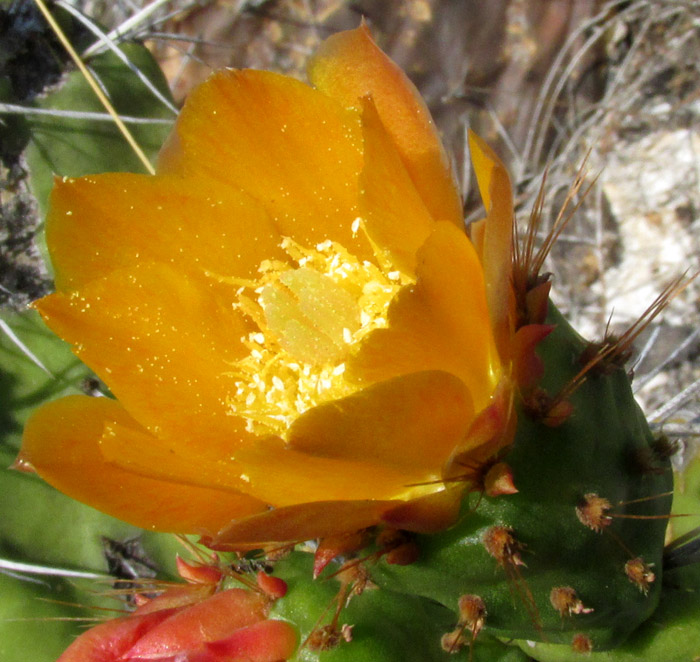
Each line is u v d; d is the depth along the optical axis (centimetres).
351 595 15
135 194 15
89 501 14
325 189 16
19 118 22
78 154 22
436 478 14
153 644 15
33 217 21
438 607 16
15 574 19
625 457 15
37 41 22
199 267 16
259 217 16
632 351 16
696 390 24
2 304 21
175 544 20
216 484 13
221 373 16
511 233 13
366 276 16
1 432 20
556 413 14
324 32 35
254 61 36
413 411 13
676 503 19
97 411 15
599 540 15
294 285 16
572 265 34
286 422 15
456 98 34
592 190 35
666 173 34
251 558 17
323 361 15
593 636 16
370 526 14
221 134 15
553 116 36
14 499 20
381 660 15
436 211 14
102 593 18
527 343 14
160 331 15
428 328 13
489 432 13
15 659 19
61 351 21
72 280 15
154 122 23
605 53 37
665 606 17
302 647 15
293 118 15
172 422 15
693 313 32
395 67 15
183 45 36
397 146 14
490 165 13
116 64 23
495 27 35
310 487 13
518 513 14
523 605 15
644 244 34
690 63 36
